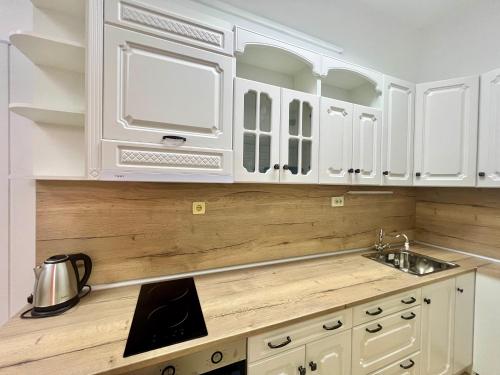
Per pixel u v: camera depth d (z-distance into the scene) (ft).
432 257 6.11
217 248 4.77
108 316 3.14
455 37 6.70
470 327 5.38
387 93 5.62
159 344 2.61
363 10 6.51
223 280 4.39
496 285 5.05
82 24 3.61
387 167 5.67
